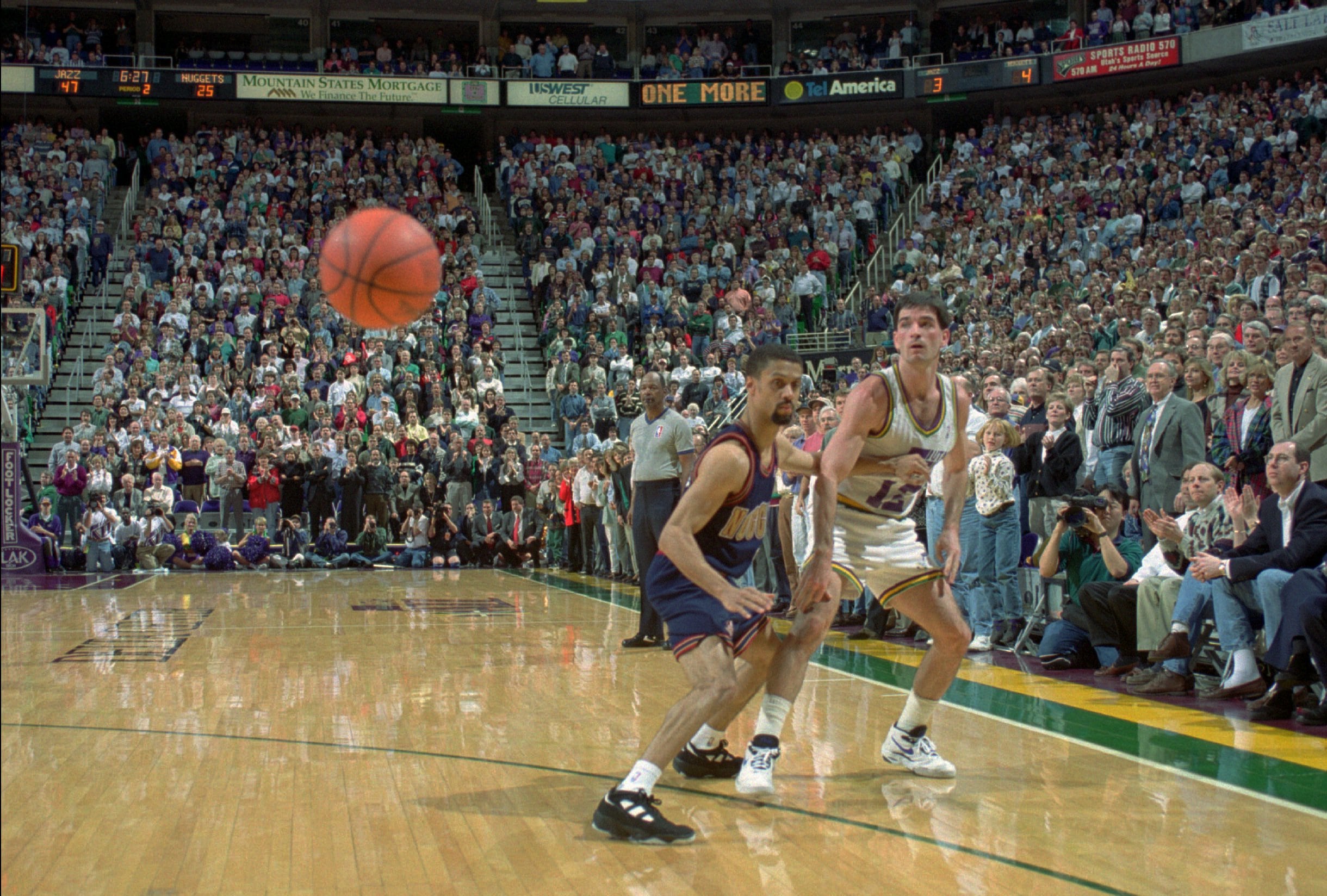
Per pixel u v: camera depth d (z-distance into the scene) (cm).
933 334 377
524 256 2269
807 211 2334
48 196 2175
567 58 2678
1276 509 537
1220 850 304
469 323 2031
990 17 2728
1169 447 696
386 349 1853
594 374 1866
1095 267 1830
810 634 371
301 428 1686
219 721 471
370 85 2512
